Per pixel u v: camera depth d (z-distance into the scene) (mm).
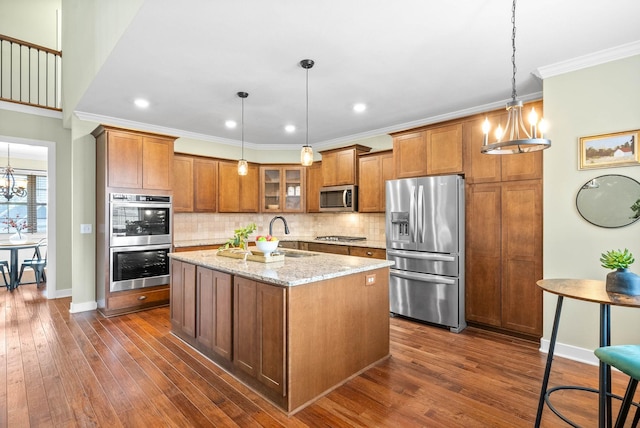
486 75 3127
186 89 3447
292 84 3326
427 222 3758
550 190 2963
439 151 3826
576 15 2170
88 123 4363
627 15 2168
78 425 1965
